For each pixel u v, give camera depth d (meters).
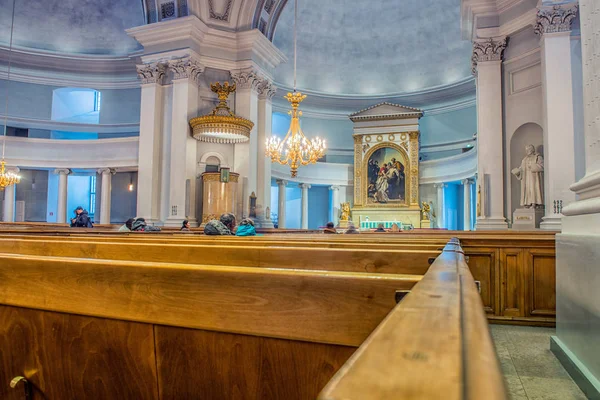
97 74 17.81
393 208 20.39
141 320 1.20
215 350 1.15
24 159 15.31
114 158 15.06
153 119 12.48
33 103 17.22
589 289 2.37
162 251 2.36
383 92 22.16
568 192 8.71
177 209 11.87
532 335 3.79
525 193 9.88
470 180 18.56
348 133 22.33
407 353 0.42
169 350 1.19
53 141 15.43
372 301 1.04
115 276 1.23
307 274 1.09
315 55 21.41
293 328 1.08
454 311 0.60
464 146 20.06
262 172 13.40
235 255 2.23
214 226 6.29
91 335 1.27
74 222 9.96
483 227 10.14
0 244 2.96
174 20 12.17
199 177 12.37
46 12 17.41
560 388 2.48
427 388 0.32
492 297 4.32
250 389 1.12
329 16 20.83
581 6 3.07
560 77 8.95
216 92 12.20
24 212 17.59
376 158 20.92
